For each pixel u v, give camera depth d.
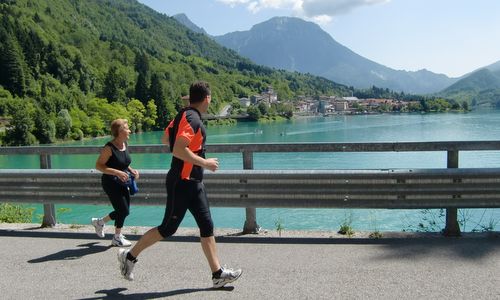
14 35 146.38
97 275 4.64
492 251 4.91
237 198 5.84
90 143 104.38
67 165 47.66
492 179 5.39
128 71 192.88
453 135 80.19
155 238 4.28
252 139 91.38
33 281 4.52
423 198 5.51
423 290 3.95
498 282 4.07
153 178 6.05
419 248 5.10
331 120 189.38
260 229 6.14
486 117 160.50
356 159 40.97
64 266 4.95
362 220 15.76
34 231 6.50
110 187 5.64
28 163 53.62
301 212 18.25
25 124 97.44
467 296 3.80
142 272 4.67
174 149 4.03
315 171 5.60
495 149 5.43
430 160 38.56
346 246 5.29
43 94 125.81
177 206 4.18
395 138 78.81
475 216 14.36
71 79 157.25
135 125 137.38
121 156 5.64
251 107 189.62
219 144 5.90
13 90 124.00
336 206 5.63
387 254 4.95
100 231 5.89
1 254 5.44
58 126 107.06
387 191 5.54
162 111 148.50
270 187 5.74
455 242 5.28
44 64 152.38
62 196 6.41
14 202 6.57
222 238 5.76
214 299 3.93
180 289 4.20
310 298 3.88
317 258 4.91
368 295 3.89
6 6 192.00
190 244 5.60
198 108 4.27
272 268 4.65
